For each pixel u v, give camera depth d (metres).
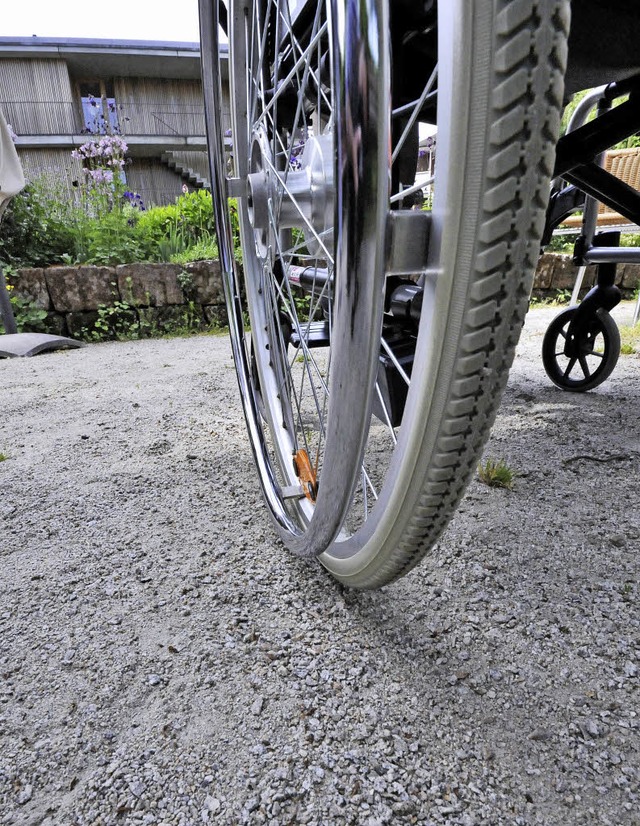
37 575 0.93
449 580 0.87
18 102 11.41
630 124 1.05
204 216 5.06
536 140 0.38
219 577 0.91
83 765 0.58
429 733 0.60
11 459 1.50
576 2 0.81
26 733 0.62
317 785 0.54
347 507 0.63
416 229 0.45
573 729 0.60
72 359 3.09
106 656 0.74
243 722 0.62
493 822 0.50
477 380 0.45
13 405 2.09
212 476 1.34
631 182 2.91
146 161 12.86
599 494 1.16
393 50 0.84
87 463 1.45
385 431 1.56
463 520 1.07
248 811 0.52
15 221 4.17
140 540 1.04
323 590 0.86
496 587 0.85
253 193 0.99
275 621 0.79
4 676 0.71
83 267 3.89
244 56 1.12
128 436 1.66
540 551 0.95
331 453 0.59
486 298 0.42
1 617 0.83
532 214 0.40
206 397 2.10
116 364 2.89
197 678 0.69
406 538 0.59
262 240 1.12
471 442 0.50
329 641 0.75
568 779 0.55
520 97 0.36
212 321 4.22
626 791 0.53
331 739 0.59
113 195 5.16
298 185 0.77
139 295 4.00
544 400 1.85
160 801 0.54
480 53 0.36
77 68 11.90
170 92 12.65
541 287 4.75
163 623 0.80
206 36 1.16
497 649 0.72
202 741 0.60
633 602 0.81
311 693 0.66
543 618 0.78
